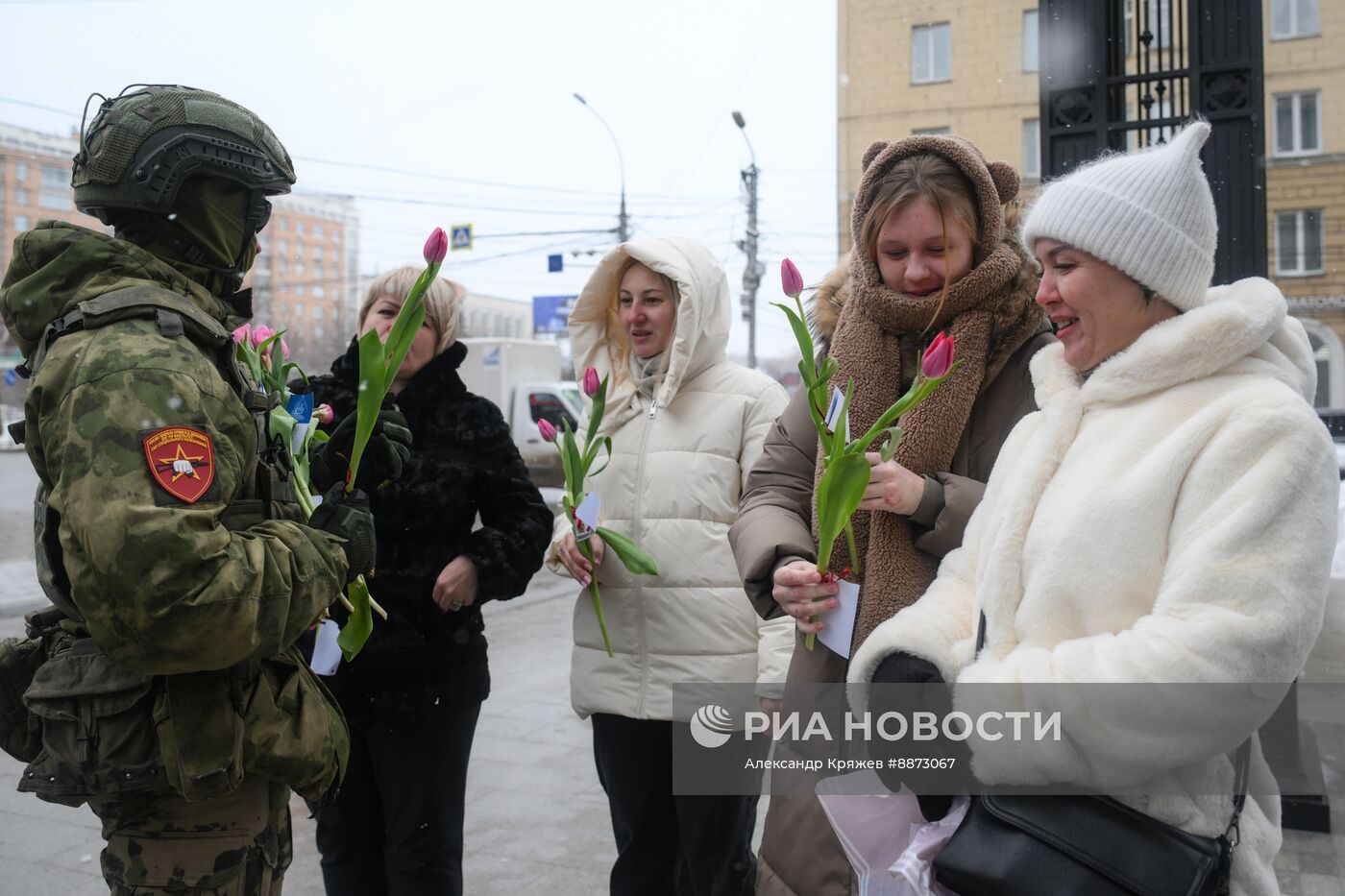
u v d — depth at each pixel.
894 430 1.65
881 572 1.74
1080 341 1.44
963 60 19.16
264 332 2.07
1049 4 3.22
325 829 2.34
